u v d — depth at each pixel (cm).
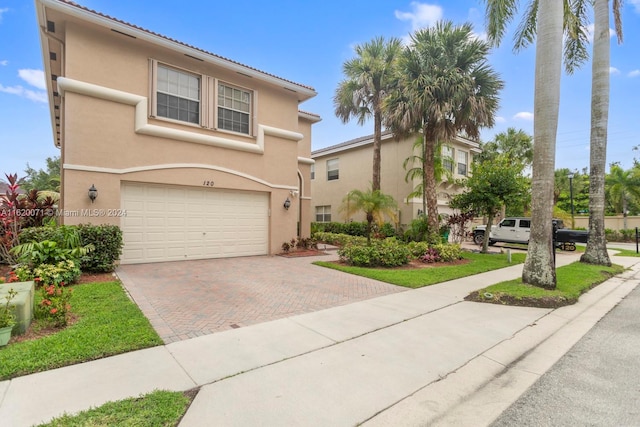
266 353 392
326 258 1177
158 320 496
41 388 299
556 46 720
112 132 895
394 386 324
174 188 1020
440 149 1609
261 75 1158
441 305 623
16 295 436
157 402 278
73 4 800
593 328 521
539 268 732
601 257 1134
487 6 988
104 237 802
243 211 1180
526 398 312
